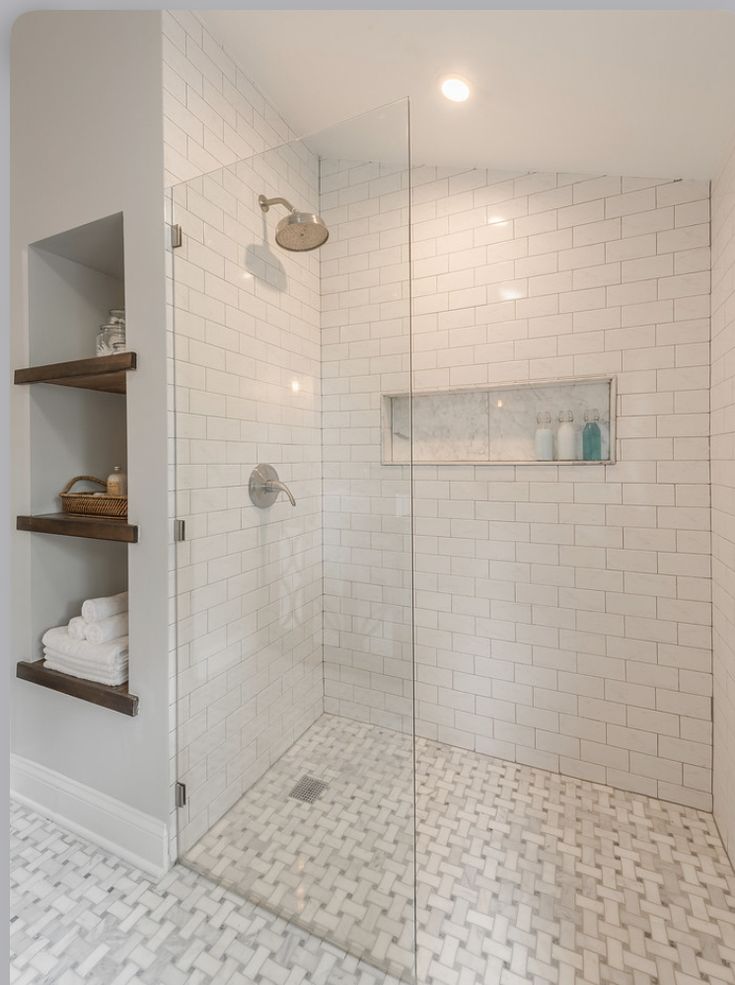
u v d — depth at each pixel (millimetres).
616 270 2000
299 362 1521
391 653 1438
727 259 1686
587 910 1506
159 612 1602
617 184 1992
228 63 1753
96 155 1661
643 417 1977
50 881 1582
